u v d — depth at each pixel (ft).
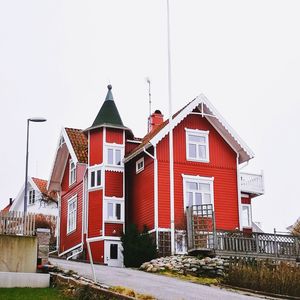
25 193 90.02
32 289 66.44
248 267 80.59
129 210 119.85
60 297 60.95
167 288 68.03
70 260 110.63
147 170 114.32
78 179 127.95
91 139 122.42
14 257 72.08
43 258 75.15
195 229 94.38
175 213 110.32
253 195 135.03
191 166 114.93
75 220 127.65
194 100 116.26
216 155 118.21
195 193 113.80
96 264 105.29
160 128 119.14
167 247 106.73
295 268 80.69
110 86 127.65
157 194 109.60
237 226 115.34
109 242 114.01
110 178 118.52
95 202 117.70
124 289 59.47
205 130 118.83
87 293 59.26
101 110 124.06
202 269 86.28
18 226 74.33
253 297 67.15
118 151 121.08
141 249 102.22
